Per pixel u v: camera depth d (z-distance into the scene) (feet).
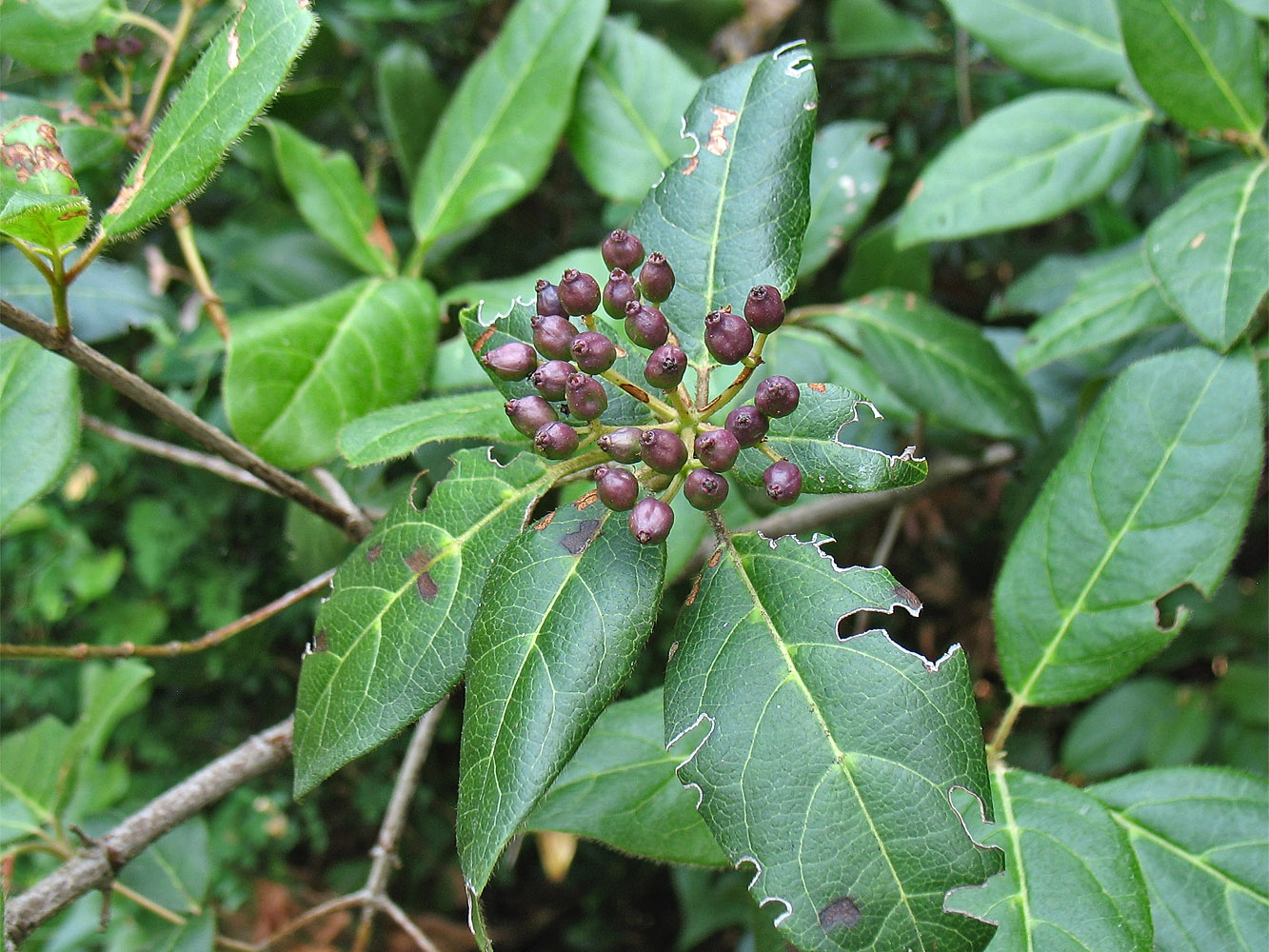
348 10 1.53
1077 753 1.72
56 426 0.94
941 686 0.68
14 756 1.18
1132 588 0.93
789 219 0.82
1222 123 1.09
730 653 0.71
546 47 1.29
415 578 0.78
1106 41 1.27
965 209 1.23
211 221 1.78
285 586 1.96
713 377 0.89
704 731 0.71
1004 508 1.52
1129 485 0.94
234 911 1.94
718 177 0.83
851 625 2.01
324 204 1.27
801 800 0.67
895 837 0.66
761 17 1.72
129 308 1.24
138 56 1.17
